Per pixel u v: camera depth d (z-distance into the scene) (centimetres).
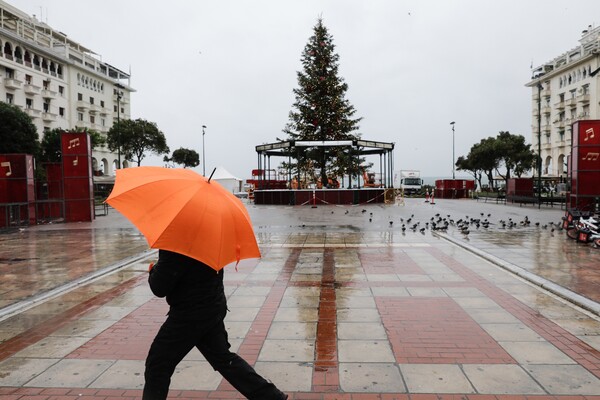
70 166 2069
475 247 1114
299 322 542
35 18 6381
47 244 1294
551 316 559
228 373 303
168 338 283
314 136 4006
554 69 6781
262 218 2094
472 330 508
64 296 679
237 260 291
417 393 358
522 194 3384
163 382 284
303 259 982
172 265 277
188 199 278
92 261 989
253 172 4859
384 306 609
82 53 6875
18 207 1861
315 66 4100
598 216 1327
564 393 356
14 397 354
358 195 3238
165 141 6234
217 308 293
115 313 589
